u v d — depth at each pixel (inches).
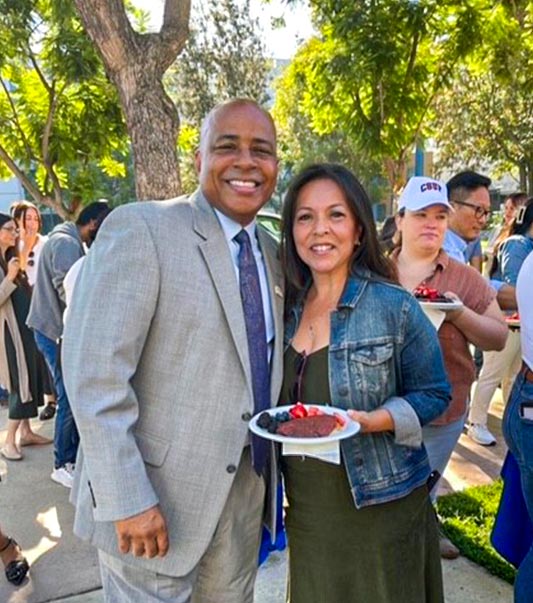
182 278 56.5
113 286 54.4
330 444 56.4
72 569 110.2
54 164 363.6
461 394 92.1
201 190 63.8
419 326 64.8
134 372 56.1
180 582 61.9
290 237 69.2
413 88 296.2
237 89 679.7
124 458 53.4
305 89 344.2
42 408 207.2
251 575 70.6
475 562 107.3
